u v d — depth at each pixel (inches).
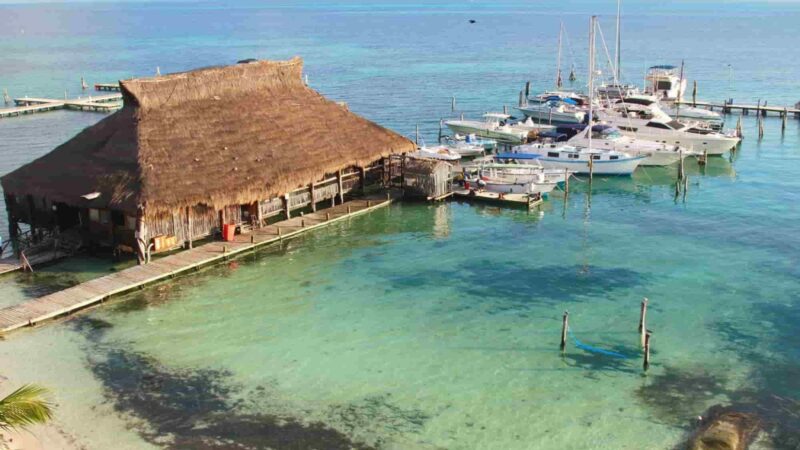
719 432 864.9
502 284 1358.3
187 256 1412.4
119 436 873.5
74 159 1464.1
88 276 1347.2
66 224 1488.7
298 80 1855.3
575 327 1177.4
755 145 2578.7
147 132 1439.5
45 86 4168.3
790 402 959.0
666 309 1246.3
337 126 1781.5
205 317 1201.4
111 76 4576.8
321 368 1042.1
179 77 1563.7
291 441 868.0
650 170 2231.8
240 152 1525.6
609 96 3046.3
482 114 3191.4
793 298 1288.1
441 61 5275.6
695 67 4832.7
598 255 1509.6
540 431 893.8
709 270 1421.0
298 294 1301.7
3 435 840.3
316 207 1779.0
